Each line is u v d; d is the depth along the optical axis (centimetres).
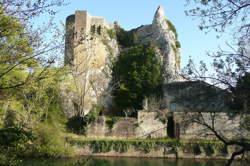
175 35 6806
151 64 5422
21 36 1059
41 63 1102
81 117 4066
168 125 3922
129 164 2936
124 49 6462
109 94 5441
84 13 6247
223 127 3316
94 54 5253
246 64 907
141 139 3694
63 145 2923
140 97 5269
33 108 3206
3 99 1166
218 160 3203
